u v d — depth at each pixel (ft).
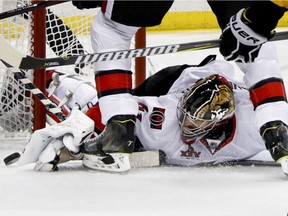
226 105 22.17
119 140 22.03
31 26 26.96
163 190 20.40
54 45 31.50
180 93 23.58
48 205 18.71
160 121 23.13
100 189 20.48
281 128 21.85
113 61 22.07
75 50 31.94
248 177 22.08
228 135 23.25
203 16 58.03
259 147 23.29
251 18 19.51
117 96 22.08
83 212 18.03
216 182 21.40
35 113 27.09
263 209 18.19
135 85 30.48
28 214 17.83
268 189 20.53
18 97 28.17
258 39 19.71
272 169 23.34
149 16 21.35
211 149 23.31
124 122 22.07
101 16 22.13
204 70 23.88
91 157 22.67
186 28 57.98
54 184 21.06
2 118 28.55
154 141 23.18
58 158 22.70
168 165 23.77
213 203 18.92
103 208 18.42
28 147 22.74
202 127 22.34
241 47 20.02
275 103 22.08
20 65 21.88
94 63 22.40
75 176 22.11
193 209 18.28
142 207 18.52
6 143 28.07
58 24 31.48
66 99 26.96
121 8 21.16
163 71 24.93
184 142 23.25
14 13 22.36
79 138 22.26
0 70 28.07
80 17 36.06
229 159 23.56
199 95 22.11
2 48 21.75
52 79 27.43
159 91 24.73
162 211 18.11
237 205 18.66
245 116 23.22
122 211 18.11
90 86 27.17
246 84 22.77
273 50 22.45
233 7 21.85
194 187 20.77
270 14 19.44
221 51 20.51
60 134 22.43
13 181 21.45
